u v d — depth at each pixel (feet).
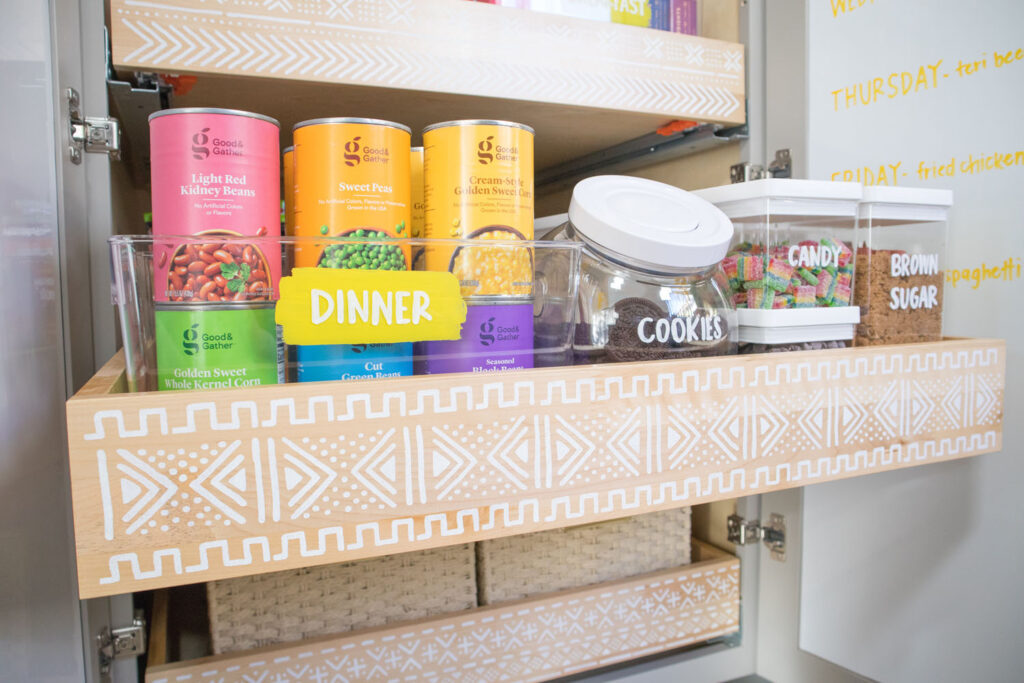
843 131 2.54
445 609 2.28
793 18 2.49
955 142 2.33
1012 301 2.24
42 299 1.67
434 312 1.51
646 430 1.63
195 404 1.23
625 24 2.35
